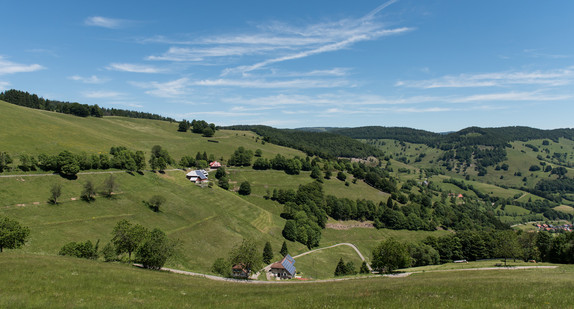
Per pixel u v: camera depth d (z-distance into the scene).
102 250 69.94
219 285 41.25
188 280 44.28
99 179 122.56
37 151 130.75
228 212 141.38
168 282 37.06
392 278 57.28
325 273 115.44
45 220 84.06
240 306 23.39
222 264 81.69
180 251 90.50
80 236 81.19
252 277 92.62
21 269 32.06
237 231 124.75
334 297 26.67
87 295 24.69
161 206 120.50
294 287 38.94
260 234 131.88
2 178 95.69
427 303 22.02
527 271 57.59
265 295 29.78
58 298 22.94
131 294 26.77
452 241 127.69
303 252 135.25
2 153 105.38
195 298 27.19
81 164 123.75
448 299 23.48
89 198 105.06
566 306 20.31
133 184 129.75
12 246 56.28
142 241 62.06
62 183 107.69
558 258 92.69
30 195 93.25
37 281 27.77
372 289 32.78
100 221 93.69
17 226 58.47
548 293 25.59
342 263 109.69
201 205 136.38
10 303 20.67
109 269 40.59
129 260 66.31
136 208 110.94
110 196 111.94
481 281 39.47
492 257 117.25
